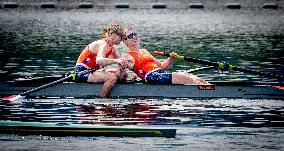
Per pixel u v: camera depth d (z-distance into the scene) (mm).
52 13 93062
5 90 29641
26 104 27172
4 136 21078
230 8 104688
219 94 29156
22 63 41938
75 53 48000
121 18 84938
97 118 24391
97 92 29234
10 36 61375
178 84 29547
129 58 30250
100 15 89750
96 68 29422
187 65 43000
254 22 81312
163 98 28922
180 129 22531
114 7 104312
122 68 29672
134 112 25656
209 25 76750
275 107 26859
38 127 21422
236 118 24547
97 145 20031
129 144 20219
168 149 19656
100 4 108500
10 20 80875
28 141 20453
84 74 28922
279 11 99750
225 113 25531
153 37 62000
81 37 60812
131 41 30312
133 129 21359
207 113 25531
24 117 24438
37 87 28797
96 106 26891
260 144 20375
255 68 40781
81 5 103750
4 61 43062
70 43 55406
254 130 22453
